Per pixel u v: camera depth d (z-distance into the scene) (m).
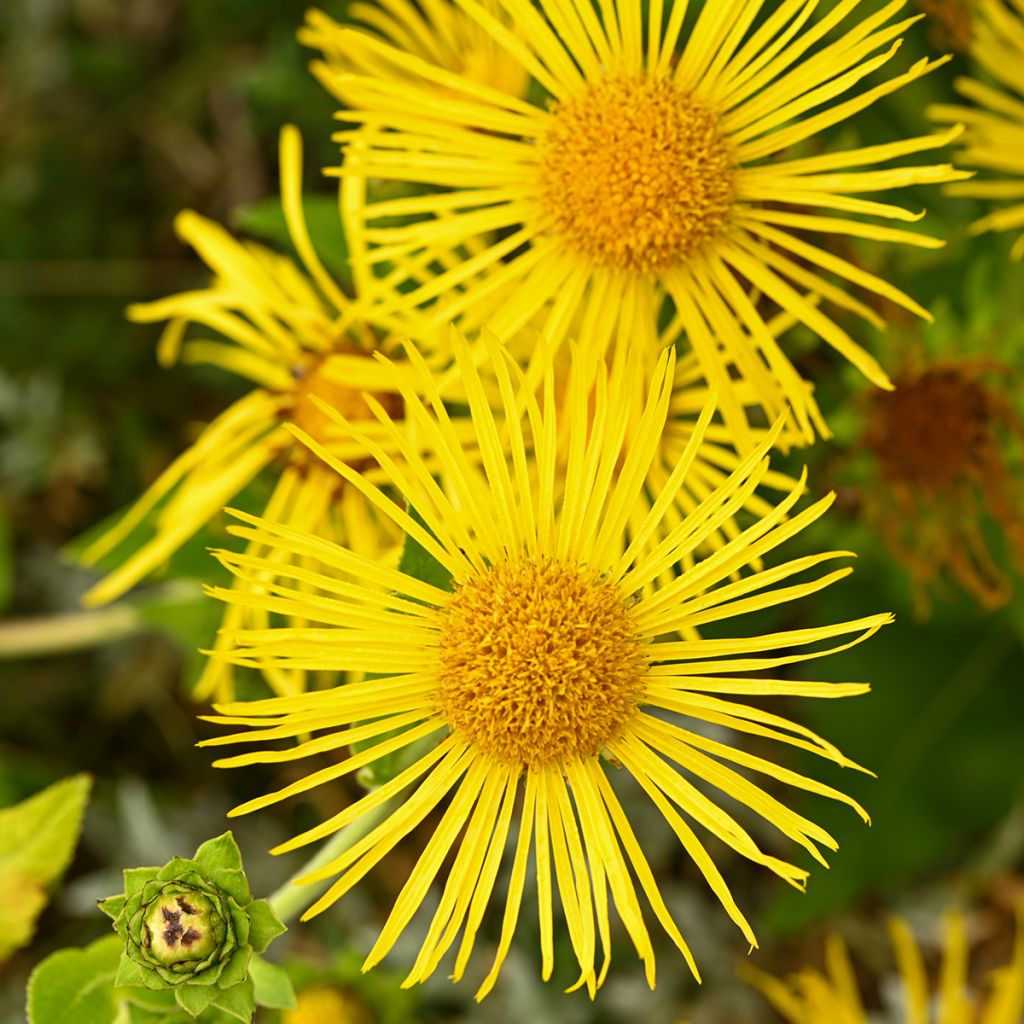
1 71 0.57
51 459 0.55
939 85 0.49
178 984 0.38
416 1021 0.48
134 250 0.56
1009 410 0.45
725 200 0.41
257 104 0.53
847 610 0.50
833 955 0.49
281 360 0.45
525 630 0.39
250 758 0.38
